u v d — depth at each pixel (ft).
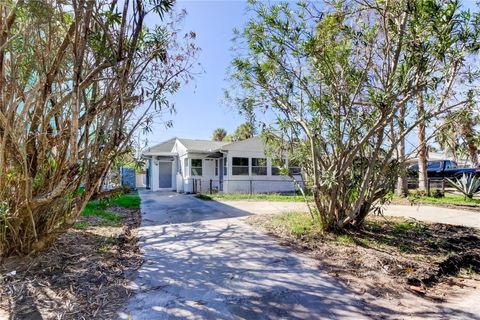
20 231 11.35
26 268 10.57
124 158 15.11
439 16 11.16
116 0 9.71
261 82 16.70
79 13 9.12
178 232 17.43
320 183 16.16
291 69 15.78
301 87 15.90
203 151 50.75
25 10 8.64
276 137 18.37
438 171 52.80
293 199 36.09
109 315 7.87
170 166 60.75
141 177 73.67
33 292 8.93
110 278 10.21
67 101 10.69
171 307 8.40
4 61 10.26
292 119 16.43
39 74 10.22
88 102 11.56
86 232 16.55
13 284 9.32
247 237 16.15
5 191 10.73
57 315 7.76
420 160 37.76
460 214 24.50
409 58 12.79
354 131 15.16
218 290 9.58
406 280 10.73
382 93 13.75
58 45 10.71
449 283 11.03
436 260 12.73
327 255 13.10
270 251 13.65
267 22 14.25
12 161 10.44
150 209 27.37
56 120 11.69
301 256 12.98
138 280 10.21
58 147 11.31
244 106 18.13
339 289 9.86
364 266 11.85
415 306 8.91
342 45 14.87
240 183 49.75
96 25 9.70
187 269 11.36
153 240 15.58
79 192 11.89
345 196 16.56
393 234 16.84
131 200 34.40
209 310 8.29
